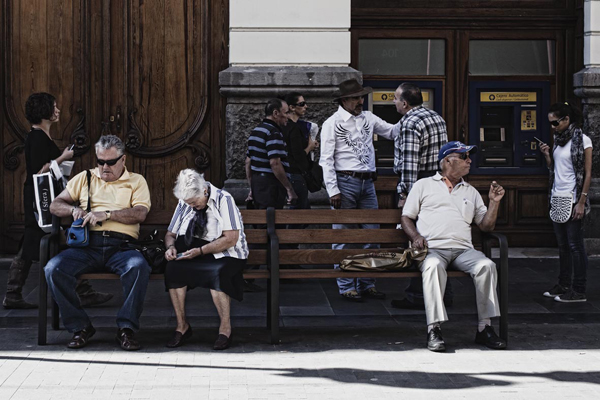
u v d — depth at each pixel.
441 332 7.21
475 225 7.46
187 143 10.46
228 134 10.18
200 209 6.81
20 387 5.61
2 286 9.11
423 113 8.03
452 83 10.89
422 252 6.90
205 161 10.48
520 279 9.54
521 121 10.98
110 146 6.95
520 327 7.40
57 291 6.59
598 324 7.51
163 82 10.43
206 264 6.67
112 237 6.91
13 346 6.67
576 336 7.09
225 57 10.41
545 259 10.61
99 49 10.37
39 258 7.05
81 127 10.41
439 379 5.85
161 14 10.38
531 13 10.86
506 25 10.86
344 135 8.47
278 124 9.09
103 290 8.93
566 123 8.36
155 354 6.47
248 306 8.25
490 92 10.95
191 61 10.42
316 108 10.14
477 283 6.79
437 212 7.14
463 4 10.80
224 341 6.65
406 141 7.93
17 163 10.46
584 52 10.75
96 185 7.12
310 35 10.15
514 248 11.09
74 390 5.55
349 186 8.50
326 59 10.16
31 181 7.78
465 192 7.23
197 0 10.38
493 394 5.52
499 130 11.02
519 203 11.07
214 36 10.41
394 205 10.77
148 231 7.46
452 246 7.07
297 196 9.17
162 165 10.51
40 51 10.36
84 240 6.78
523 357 6.44
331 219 7.43
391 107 10.88
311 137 9.51
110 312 7.90
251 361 6.30
